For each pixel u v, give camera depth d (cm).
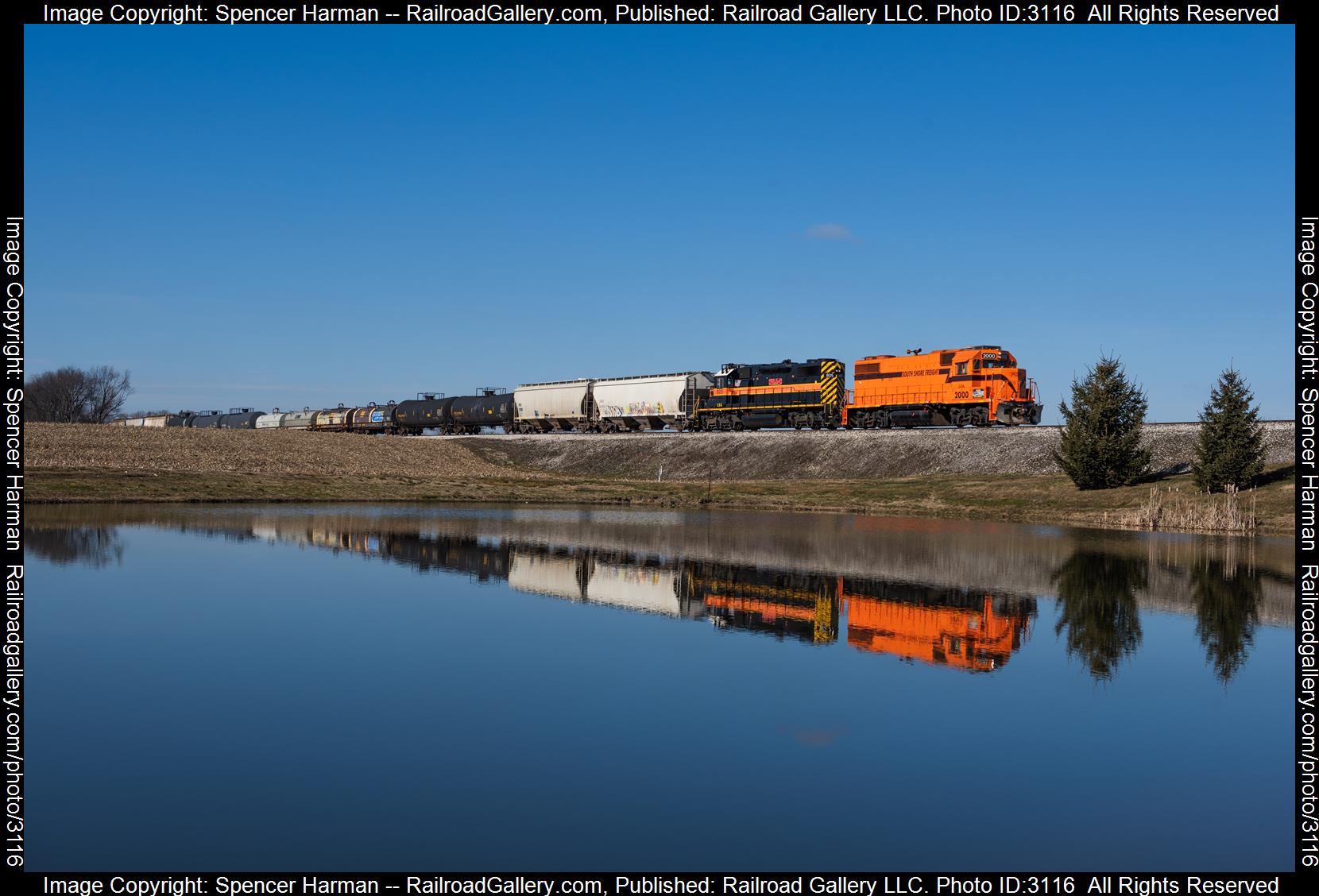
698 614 2520
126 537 3900
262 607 2481
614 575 3206
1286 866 1120
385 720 1564
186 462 8288
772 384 9262
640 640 2183
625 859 1102
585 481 8975
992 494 6556
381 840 1135
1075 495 6194
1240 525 4772
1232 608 2684
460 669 1895
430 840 1136
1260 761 1449
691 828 1181
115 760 1362
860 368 8650
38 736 1457
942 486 7056
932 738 1531
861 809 1255
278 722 1541
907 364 8269
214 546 3678
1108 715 1662
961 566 3516
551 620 2395
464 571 3225
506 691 1742
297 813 1200
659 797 1276
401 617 2394
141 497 6006
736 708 1669
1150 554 3916
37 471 6631
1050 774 1382
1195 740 1538
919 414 8206
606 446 10494
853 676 1892
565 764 1384
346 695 1698
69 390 14700
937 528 5081
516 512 6066
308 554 3553
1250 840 1188
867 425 8681
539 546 4041
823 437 8862
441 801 1247
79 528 4194
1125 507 5725
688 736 1517
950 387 7912
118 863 1064
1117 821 1230
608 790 1295
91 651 1967
